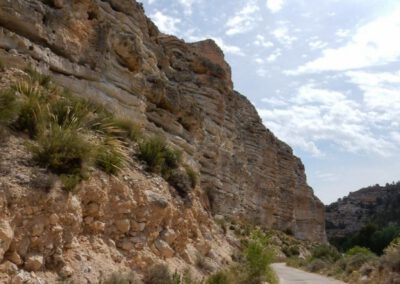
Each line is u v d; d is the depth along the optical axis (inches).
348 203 6279.5
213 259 690.2
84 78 715.4
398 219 5039.4
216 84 1729.8
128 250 464.8
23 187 354.3
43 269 348.2
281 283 960.9
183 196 658.8
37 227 349.7
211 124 1662.2
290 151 3159.5
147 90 928.3
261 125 2691.9
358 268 1160.2
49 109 480.4
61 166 404.2
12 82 500.4
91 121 546.0
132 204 488.4
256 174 2484.0
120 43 835.4
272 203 2632.9
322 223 3545.8
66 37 682.8
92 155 449.4
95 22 760.3
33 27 618.8
